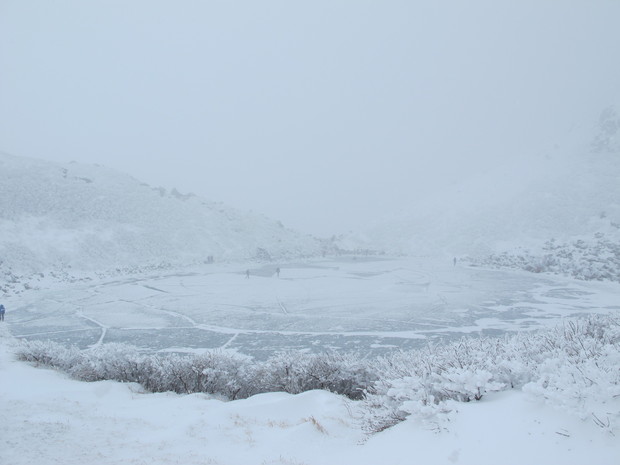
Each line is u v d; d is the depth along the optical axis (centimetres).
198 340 1866
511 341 703
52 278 3919
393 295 3062
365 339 1836
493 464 366
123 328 2122
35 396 840
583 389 383
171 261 5256
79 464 519
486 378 502
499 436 400
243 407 775
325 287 3506
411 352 884
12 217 4909
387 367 828
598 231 6081
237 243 6341
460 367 598
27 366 1161
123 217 5909
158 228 5975
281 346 1744
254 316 2394
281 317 2361
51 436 619
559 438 364
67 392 895
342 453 530
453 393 527
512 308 2500
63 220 5300
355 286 3547
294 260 5988
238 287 3534
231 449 586
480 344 718
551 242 6088
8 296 3166
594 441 345
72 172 6900
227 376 1038
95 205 5944
